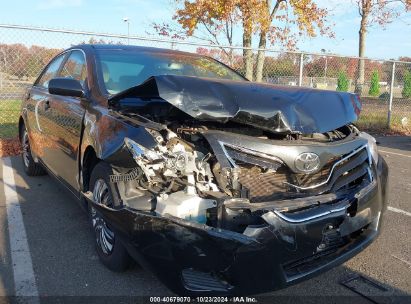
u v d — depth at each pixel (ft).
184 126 9.66
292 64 35.99
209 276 8.34
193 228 7.96
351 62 42.32
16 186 17.92
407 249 12.53
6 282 10.34
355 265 11.48
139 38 27.73
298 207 8.71
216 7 42.57
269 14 45.19
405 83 54.34
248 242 7.98
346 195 9.61
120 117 10.21
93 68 13.08
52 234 13.07
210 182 8.71
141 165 8.77
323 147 9.57
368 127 39.52
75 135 12.25
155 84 9.62
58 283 10.31
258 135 9.73
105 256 10.91
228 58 34.22
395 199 17.53
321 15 47.78
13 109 30.27
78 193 12.30
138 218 8.42
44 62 26.73
